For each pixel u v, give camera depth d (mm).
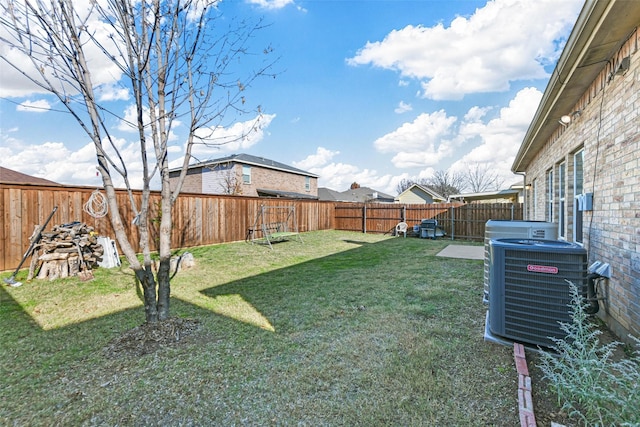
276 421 1805
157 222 8023
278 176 21750
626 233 2605
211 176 19234
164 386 2166
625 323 2598
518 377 2113
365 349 2650
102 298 4195
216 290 4629
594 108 3375
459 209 12211
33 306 3889
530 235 3516
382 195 37156
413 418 1789
